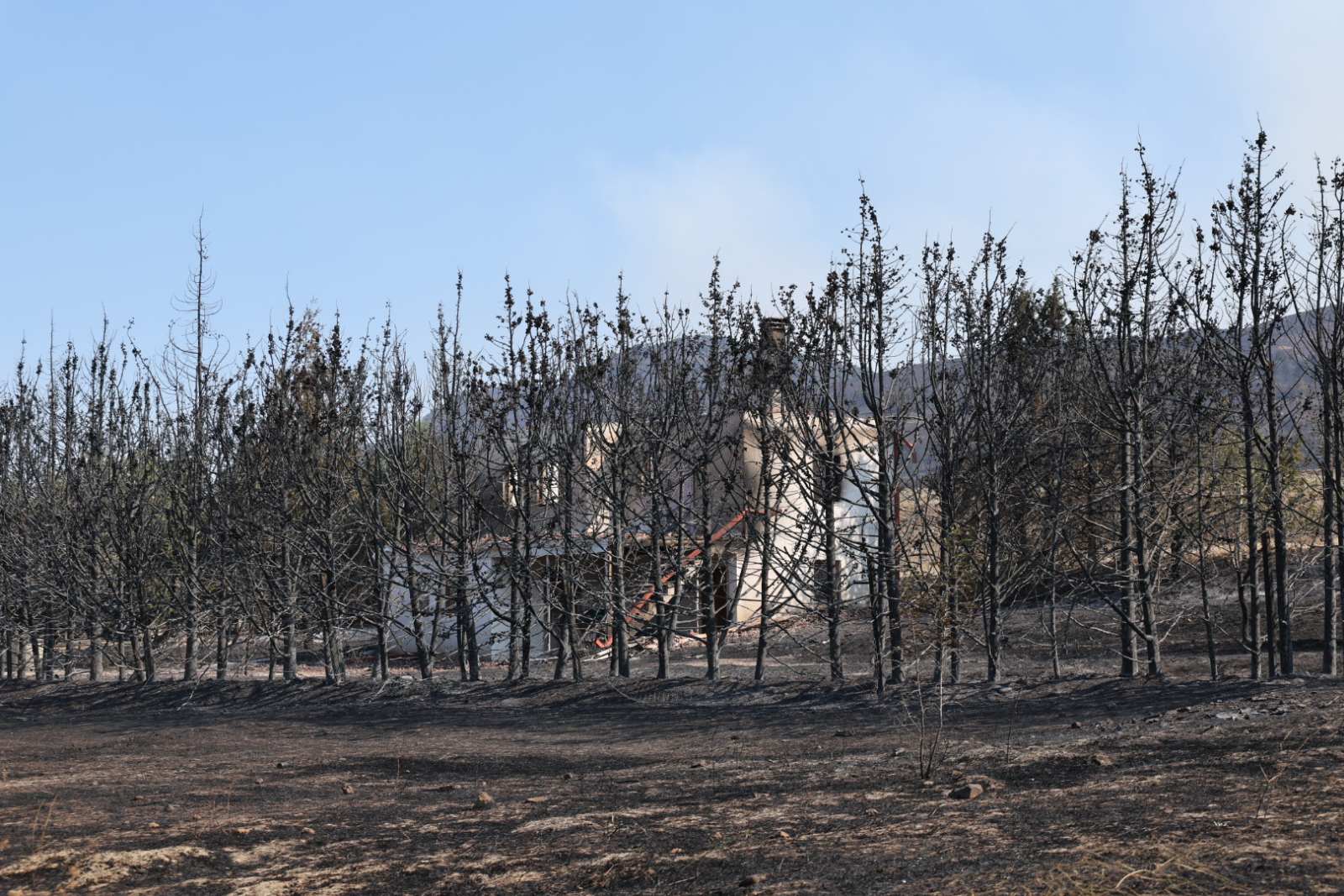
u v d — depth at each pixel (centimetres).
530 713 1912
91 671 2555
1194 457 2002
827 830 809
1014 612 2698
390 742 1588
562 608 2181
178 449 2456
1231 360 1778
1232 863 608
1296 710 1249
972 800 868
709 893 676
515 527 2222
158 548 2469
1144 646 2417
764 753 1327
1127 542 1881
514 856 795
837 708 1772
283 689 2220
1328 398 1728
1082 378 2092
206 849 839
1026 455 1991
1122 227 1862
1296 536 2238
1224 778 852
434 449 2325
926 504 1903
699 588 2188
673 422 2192
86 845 853
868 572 1892
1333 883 557
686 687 1995
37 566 2525
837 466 1888
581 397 2245
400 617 3169
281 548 2358
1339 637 2338
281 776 1229
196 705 2172
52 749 1569
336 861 803
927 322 1947
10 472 2644
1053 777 937
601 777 1160
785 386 2006
